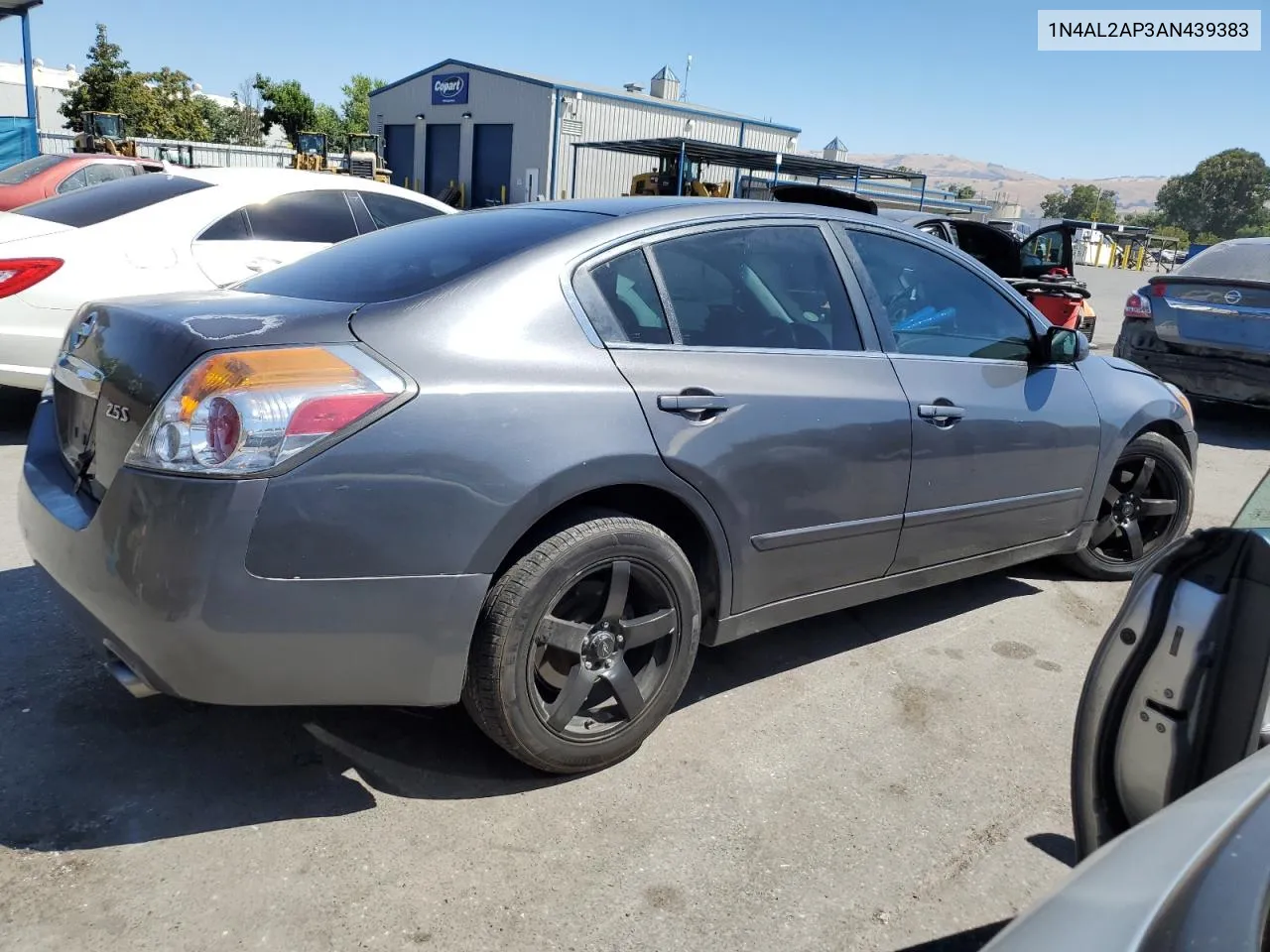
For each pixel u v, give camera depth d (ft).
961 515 11.62
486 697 8.13
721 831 8.33
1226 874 3.49
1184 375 26.66
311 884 7.39
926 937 7.24
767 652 11.91
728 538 9.37
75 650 10.68
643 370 8.77
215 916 7.00
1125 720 5.71
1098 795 5.88
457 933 6.98
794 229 10.59
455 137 110.73
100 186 20.66
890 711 10.61
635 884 7.61
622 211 9.73
